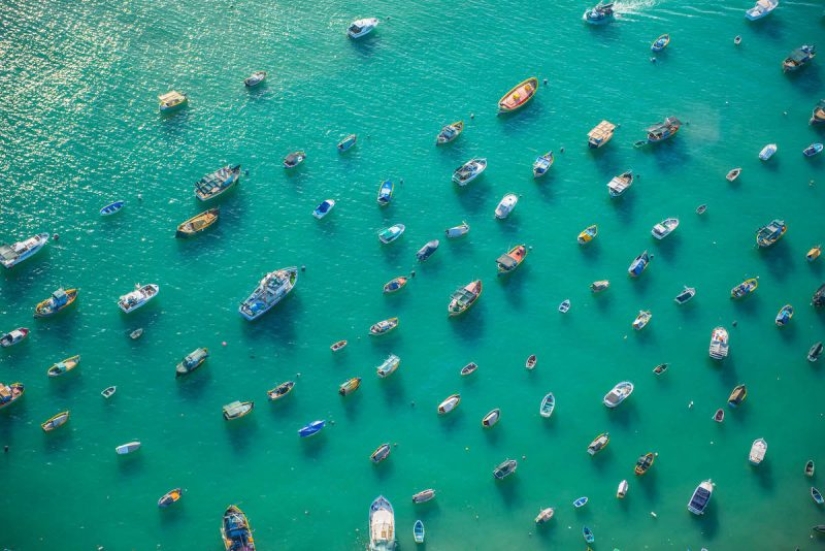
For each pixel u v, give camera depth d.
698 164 113.19
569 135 116.12
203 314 100.12
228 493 88.00
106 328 98.69
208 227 106.69
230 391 94.69
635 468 89.69
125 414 92.75
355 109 119.06
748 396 95.25
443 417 93.31
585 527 86.12
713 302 101.94
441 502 87.56
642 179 111.81
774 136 115.88
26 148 113.50
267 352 97.56
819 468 90.25
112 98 119.19
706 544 85.44
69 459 89.69
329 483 88.81
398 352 97.94
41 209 107.94
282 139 115.75
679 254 105.62
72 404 93.19
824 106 116.69
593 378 96.25
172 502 86.81
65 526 85.44
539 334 99.44
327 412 93.50
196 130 116.44
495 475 88.69
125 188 110.38
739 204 109.75
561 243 106.38
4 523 85.38
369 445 91.38
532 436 92.12
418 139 115.88
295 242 106.19
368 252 105.44
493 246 106.00
